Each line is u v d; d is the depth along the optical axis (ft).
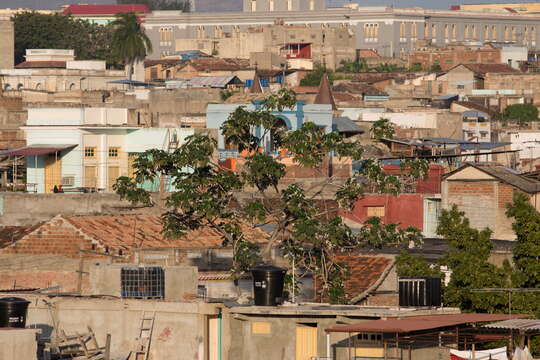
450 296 338.95
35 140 566.77
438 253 393.50
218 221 390.21
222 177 362.12
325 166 536.83
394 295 353.31
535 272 350.02
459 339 282.36
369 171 379.14
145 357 295.89
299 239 346.74
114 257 371.56
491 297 332.60
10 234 391.24
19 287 380.37
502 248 401.08
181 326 296.10
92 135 564.30
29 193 492.54
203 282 341.62
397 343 274.16
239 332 293.64
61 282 378.94
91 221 393.29
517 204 362.53
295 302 307.78
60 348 295.28
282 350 288.92
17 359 277.23
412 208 492.95
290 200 355.36
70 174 561.02
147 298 306.35
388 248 397.19
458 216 363.35
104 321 300.20
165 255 374.43
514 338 291.58
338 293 346.74
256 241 380.17
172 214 363.76
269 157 363.35
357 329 260.83
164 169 368.07
